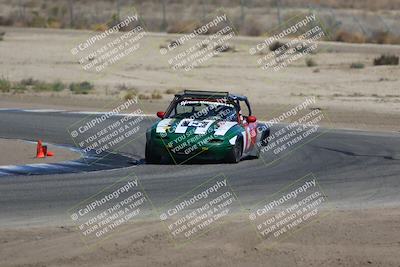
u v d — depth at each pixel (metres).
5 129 66.56
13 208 36.00
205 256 28.42
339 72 111.62
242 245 29.77
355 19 190.00
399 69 112.38
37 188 40.75
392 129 71.94
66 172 46.16
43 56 127.12
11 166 47.94
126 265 27.38
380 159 53.38
